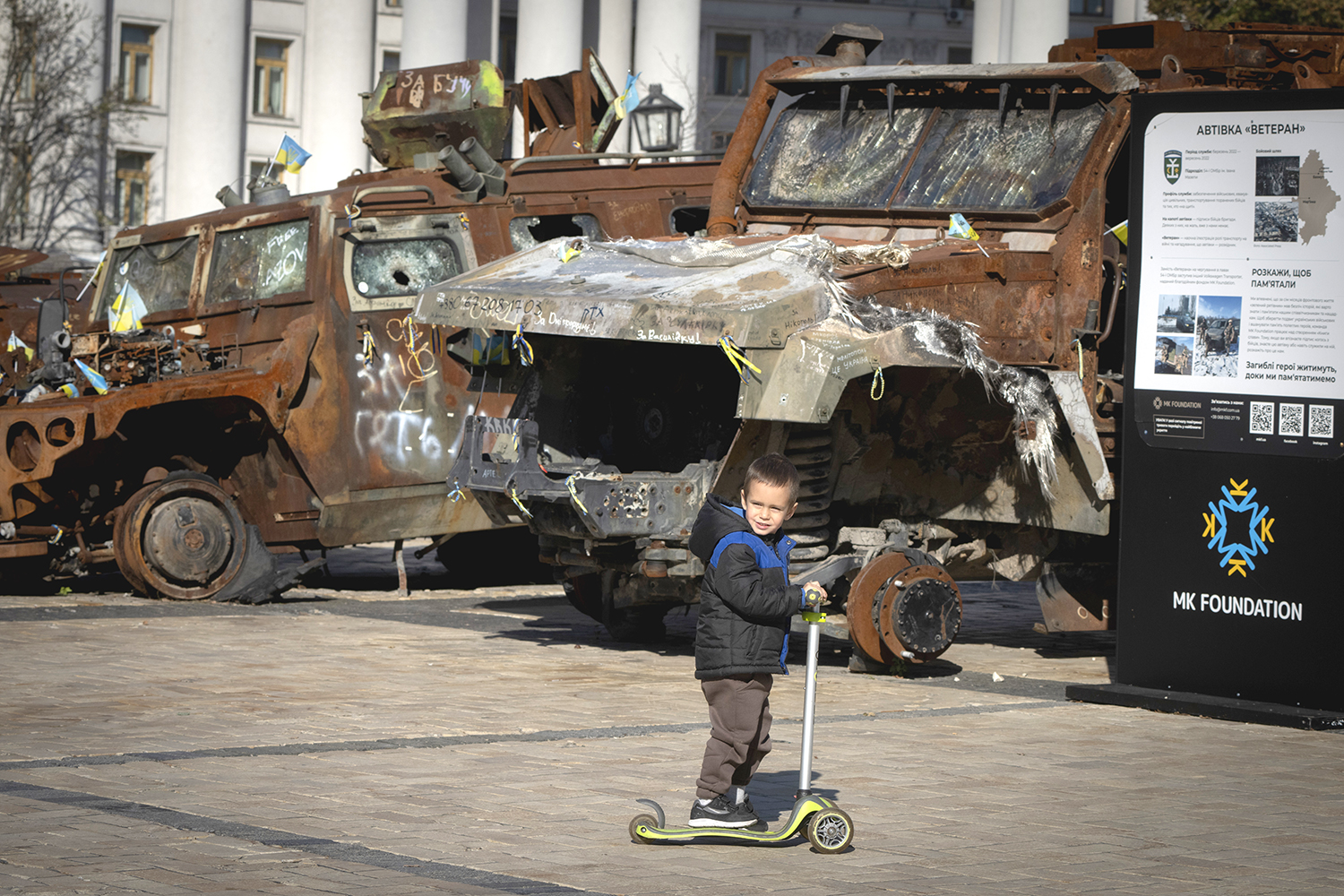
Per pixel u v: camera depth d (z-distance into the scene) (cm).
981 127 1656
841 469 1548
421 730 1172
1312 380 1274
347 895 729
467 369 2122
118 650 1573
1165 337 1348
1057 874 795
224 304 2119
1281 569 1291
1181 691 1345
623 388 1669
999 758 1107
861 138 1728
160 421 2059
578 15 5519
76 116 6581
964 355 1445
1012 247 1561
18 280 2928
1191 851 848
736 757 848
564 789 972
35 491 1973
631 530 1494
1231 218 1309
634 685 1408
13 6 6450
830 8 9325
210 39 7181
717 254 1516
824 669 1562
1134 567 1375
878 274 1449
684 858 818
